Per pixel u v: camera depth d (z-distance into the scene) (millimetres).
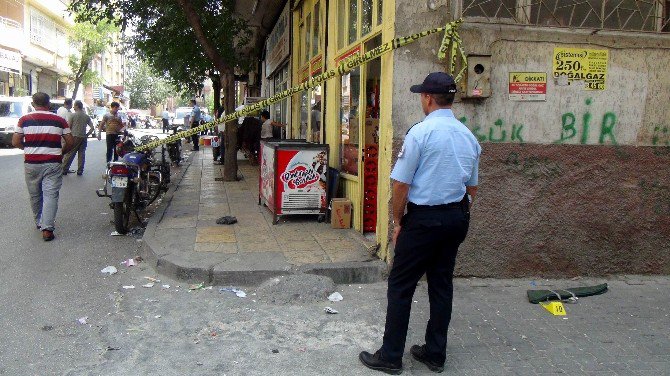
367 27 6750
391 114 5570
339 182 7961
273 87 17750
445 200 3682
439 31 5441
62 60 43469
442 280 3887
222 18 14438
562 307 5000
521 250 5762
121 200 7418
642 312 5012
